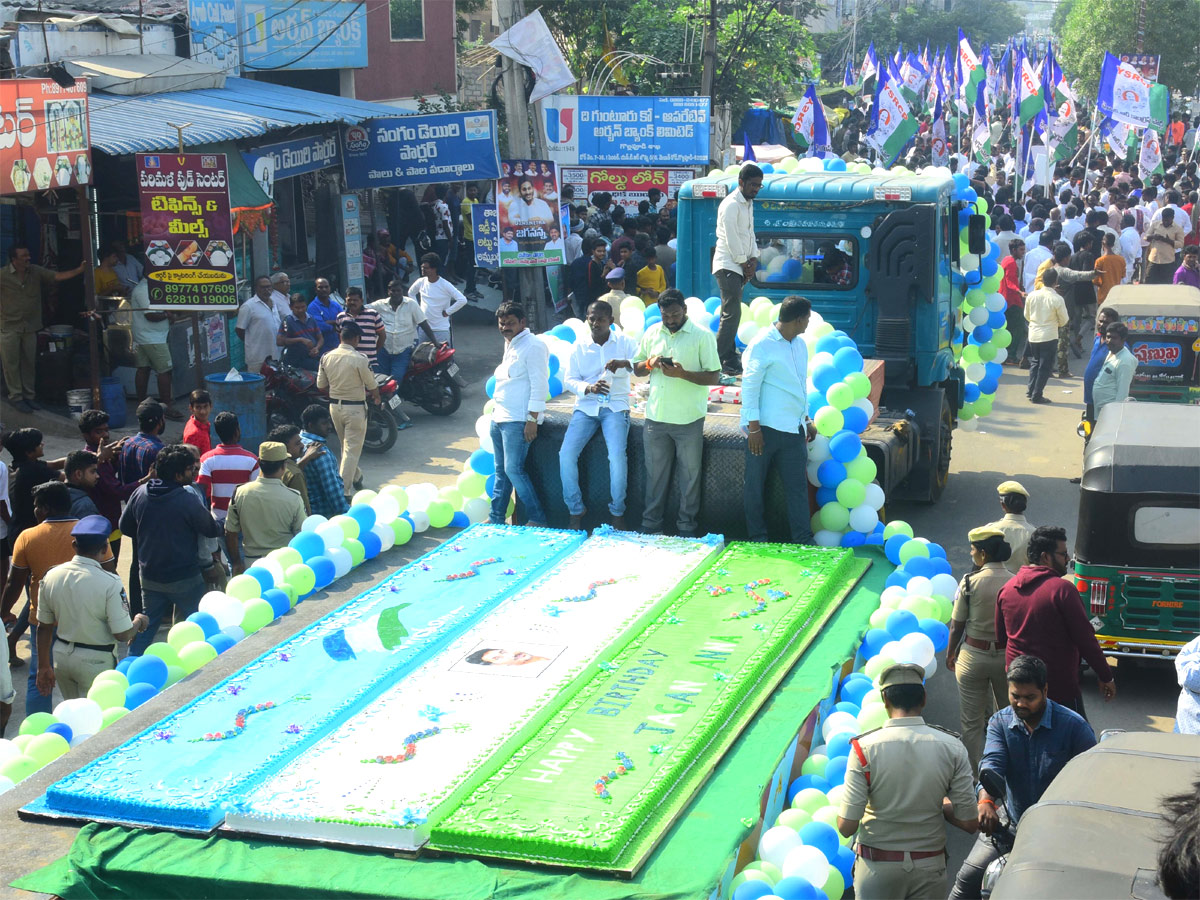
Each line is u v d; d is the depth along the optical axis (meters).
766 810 5.84
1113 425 8.72
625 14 28.67
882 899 5.15
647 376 9.55
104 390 13.91
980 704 7.18
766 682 6.73
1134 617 8.11
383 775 5.73
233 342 16.25
